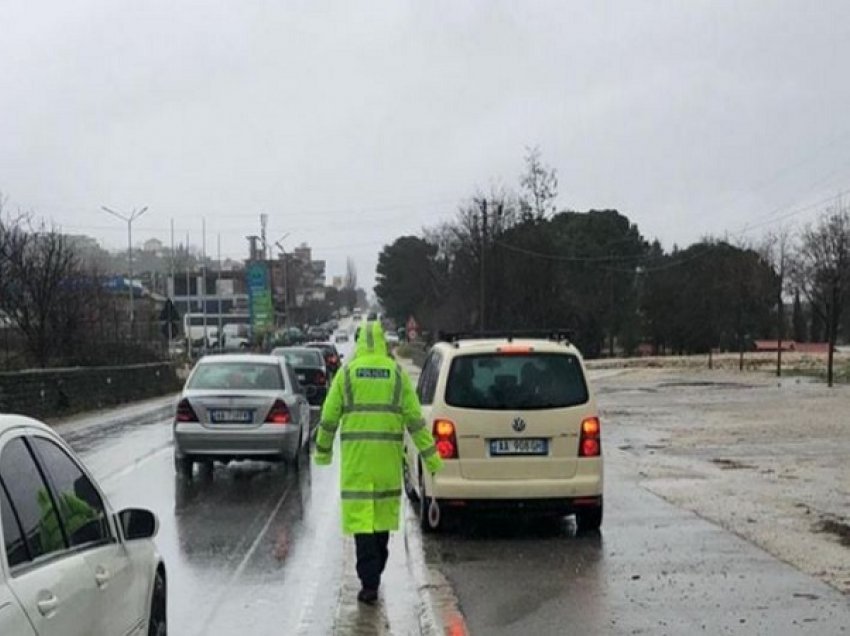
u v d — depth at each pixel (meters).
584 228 75.25
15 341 38.03
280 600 8.46
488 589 8.59
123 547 5.39
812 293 49.88
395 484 8.45
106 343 41.50
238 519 12.23
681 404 29.16
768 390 34.38
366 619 7.88
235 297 116.12
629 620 7.53
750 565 9.20
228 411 15.67
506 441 10.73
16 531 4.01
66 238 48.34
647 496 13.21
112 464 17.48
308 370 28.28
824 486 13.74
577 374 10.98
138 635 5.39
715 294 70.12
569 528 11.31
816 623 7.33
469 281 64.62
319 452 8.53
